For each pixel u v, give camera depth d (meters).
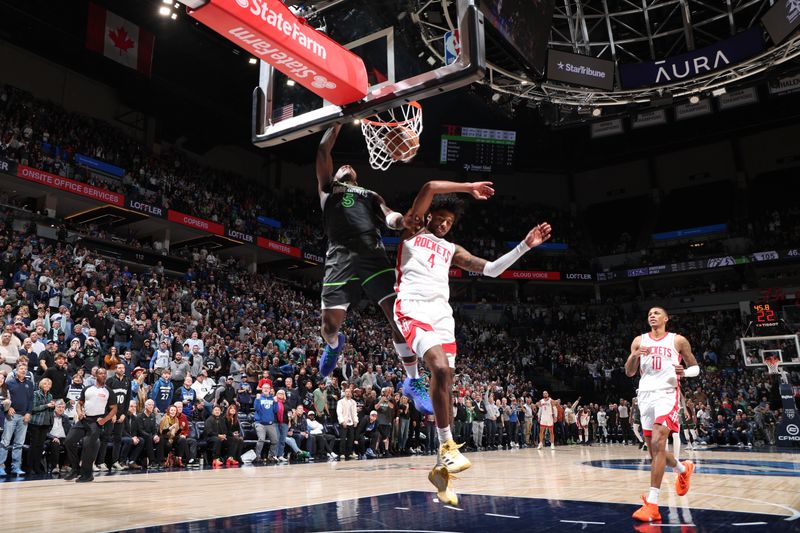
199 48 21.08
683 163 34.81
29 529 3.45
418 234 3.43
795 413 16.19
